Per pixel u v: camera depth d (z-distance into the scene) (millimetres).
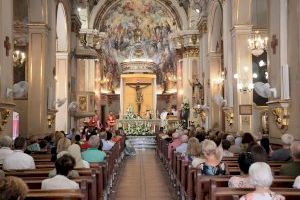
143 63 37000
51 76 16016
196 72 32094
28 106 14922
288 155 8586
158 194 11102
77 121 24391
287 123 10953
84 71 30266
